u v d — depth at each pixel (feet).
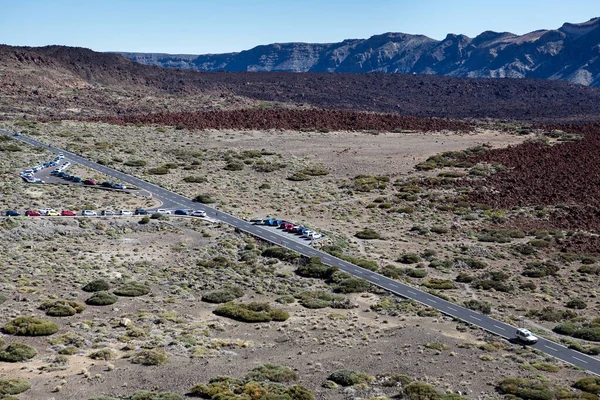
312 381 181.78
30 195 400.06
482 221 413.59
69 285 259.39
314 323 235.20
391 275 297.33
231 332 223.92
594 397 175.83
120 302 245.86
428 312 250.98
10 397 159.12
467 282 297.94
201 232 356.59
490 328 237.04
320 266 303.27
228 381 175.22
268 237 351.67
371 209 437.58
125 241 334.03
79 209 380.17
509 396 175.52
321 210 428.97
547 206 445.78
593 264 331.36
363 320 242.99
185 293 262.67
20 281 255.09
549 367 200.03
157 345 202.69
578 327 240.73
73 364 184.44
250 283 280.51
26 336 203.51
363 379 183.11
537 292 288.10
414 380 185.16
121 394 166.40
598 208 433.48
